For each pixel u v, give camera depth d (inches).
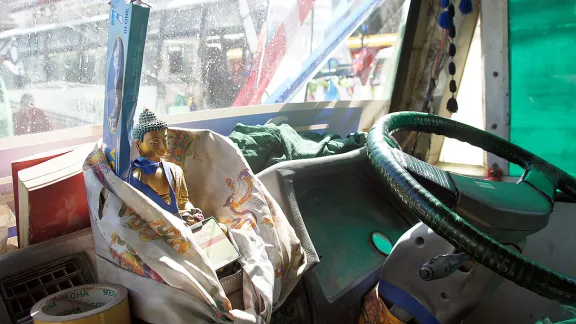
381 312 75.6
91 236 69.3
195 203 72.7
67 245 67.4
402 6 133.0
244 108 107.2
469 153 136.5
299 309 73.7
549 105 117.6
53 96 83.9
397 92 142.1
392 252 74.4
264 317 58.5
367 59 136.9
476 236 53.2
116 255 57.6
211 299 54.7
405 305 72.1
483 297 68.2
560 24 112.4
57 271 66.0
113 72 57.3
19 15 76.4
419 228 72.9
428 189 62.6
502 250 52.3
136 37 52.6
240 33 107.6
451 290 68.6
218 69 106.2
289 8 113.9
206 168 71.9
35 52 79.8
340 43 128.2
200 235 62.3
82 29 85.0
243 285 61.1
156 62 95.1
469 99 135.7
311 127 124.6
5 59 76.4
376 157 63.2
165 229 56.6
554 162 120.4
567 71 114.1
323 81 129.3
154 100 97.2
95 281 66.5
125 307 55.5
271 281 61.4
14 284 62.9
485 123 125.6
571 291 50.6
